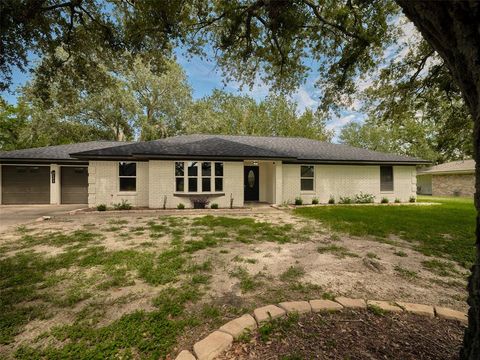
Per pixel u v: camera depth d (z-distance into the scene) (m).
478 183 1.43
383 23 5.91
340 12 5.73
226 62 7.48
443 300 2.81
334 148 14.42
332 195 12.73
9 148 20.34
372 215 8.77
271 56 7.02
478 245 1.46
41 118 17.55
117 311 2.58
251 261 4.08
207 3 5.96
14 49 6.26
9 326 2.30
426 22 1.58
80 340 2.11
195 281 3.28
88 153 9.73
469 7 1.25
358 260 4.16
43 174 12.51
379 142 35.88
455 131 10.52
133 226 6.87
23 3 5.31
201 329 2.25
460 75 1.50
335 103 8.07
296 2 5.34
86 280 3.31
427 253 4.53
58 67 7.63
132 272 3.60
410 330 2.13
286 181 12.23
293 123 28.38
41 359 1.89
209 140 12.38
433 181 22.81
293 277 3.44
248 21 5.93
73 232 6.12
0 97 7.45
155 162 10.12
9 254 4.40
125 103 19.48
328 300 2.63
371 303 2.56
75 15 6.81
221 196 10.58
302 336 2.04
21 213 9.38
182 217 8.36
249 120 28.34
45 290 3.03
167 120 23.59
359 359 1.75
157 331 2.20
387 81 9.05
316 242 5.30
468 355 1.46
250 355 1.84
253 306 2.66
